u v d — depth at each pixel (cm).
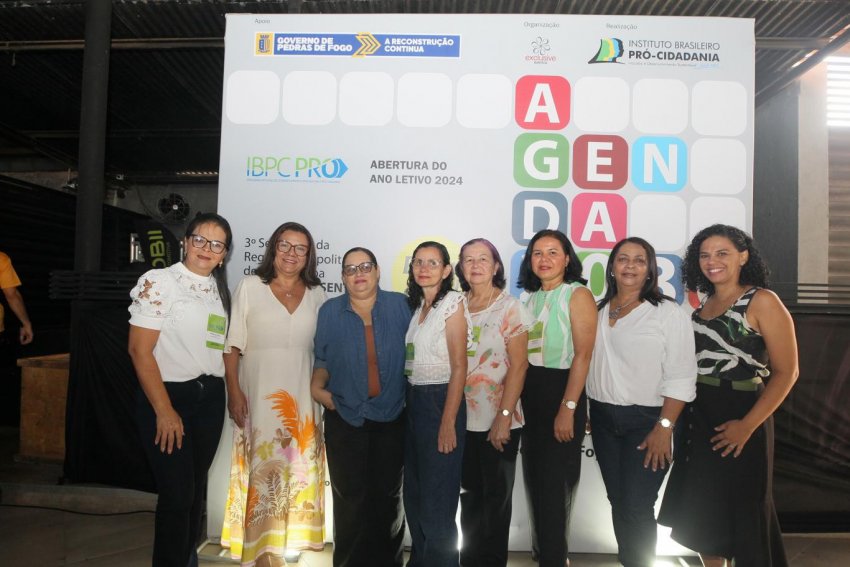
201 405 197
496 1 323
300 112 264
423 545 211
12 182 557
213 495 262
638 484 196
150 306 185
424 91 263
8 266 318
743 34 260
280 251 216
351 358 206
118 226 746
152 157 727
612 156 261
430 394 196
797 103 448
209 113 552
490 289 213
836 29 342
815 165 445
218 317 199
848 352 280
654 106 260
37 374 351
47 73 467
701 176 260
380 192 263
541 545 203
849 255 447
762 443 184
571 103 262
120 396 295
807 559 258
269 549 218
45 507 305
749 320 186
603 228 261
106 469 299
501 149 262
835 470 281
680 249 259
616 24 261
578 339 199
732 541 186
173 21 348
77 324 295
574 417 205
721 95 260
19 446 392
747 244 193
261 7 331
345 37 265
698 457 192
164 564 186
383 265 263
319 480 234
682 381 188
